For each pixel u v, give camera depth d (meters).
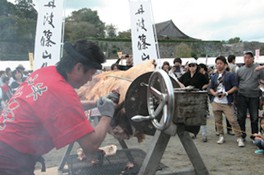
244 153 5.50
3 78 8.05
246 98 6.14
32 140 1.73
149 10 6.52
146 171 2.12
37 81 1.78
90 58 1.79
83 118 1.71
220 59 6.16
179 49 45.56
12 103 1.79
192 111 2.02
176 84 2.66
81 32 39.19
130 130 2.88
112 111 1.88
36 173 3.87
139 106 2.54
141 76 2.47
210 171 4.53
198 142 6.43
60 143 1.66
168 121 1.97
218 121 6.30
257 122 6.15
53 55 6.30
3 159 1.72
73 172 3.02
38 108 1.69
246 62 6.09
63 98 1.68
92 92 3.47
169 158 5.25
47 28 6.29
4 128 1.74
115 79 3.14
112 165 3.14
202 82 6.30
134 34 6.55
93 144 1.73
